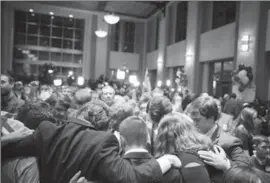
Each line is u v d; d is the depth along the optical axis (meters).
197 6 12.01
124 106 2.07
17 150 1.17
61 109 2.54
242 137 2.54
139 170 1.08
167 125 1.36
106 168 1.08
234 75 8.02
